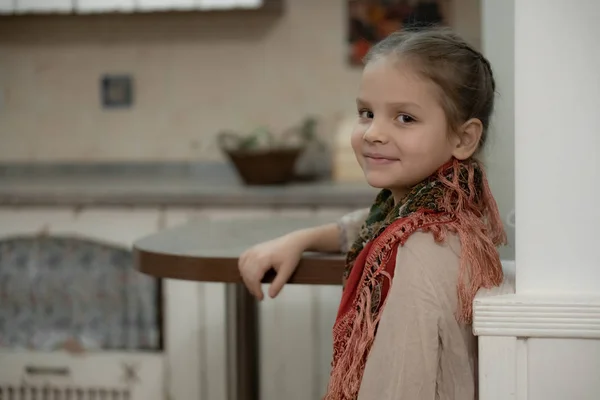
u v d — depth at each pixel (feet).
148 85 10.30
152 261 4.05
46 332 8.55
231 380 5.16
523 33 2.90
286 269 3.77
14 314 8.63
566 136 2.90
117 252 8.44
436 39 3.32
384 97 3.28
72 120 10.45
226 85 10.18
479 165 3.45
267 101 10.13
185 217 8.22
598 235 2.92
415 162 3.28
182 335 8.12
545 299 2.91
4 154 10.57
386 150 3.29
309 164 9.98
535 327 2.91
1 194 8.39
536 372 2.95
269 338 8.02
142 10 9.69
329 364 7.97
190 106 10.26
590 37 2.85
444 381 3.12
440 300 3.06
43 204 8.40
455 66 3.27
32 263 8.55
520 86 2.92
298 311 7.97
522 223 2.98
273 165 8.57
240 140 8.93
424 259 3.10
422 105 3.24
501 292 3.07
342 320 3.29
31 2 9.86
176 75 10.25
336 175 9.39
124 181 9.55
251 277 3.76
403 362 3.02
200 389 8.12
